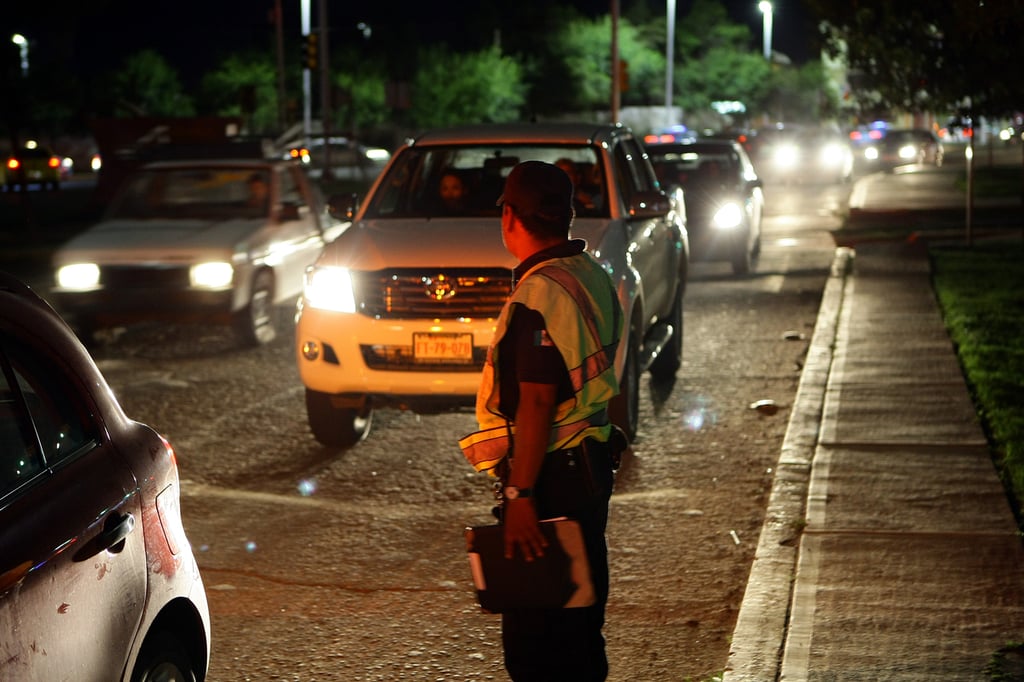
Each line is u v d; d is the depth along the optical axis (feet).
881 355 41.83
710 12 331.36
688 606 21.88
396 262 30.71
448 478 30.45
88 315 45.96
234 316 47.19
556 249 14.56
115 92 230.48
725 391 39.24
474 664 19.74
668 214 37.81
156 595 13.74
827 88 343.67
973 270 62.75
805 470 28.71
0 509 11.64
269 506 28.19
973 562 22.21
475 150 35.68
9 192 157.89
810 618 19.89
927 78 67.21
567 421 14.35
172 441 34.06
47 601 11.55
